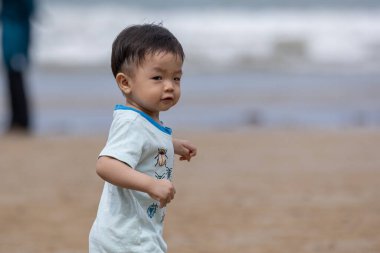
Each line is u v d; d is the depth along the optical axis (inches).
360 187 604.4
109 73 1656.0
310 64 1817.2
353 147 821.9
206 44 2030.0
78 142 885.8
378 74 1628.9
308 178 645.9
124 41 288.5
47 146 856.9
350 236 454.6
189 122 1051.9
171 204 552.1
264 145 845.2
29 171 695.7
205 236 459.8
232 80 1531.7
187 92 1338.6
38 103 1214.3
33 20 969.5
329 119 1076.5
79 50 1958.7
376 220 494.9
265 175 661.9
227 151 804.0
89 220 511.5
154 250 284.0
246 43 2046.0
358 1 2586.1
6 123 1042.1
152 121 284.7
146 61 283.0
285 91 1358.3
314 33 2142.0
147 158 283.6
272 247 432.5
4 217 516.7
